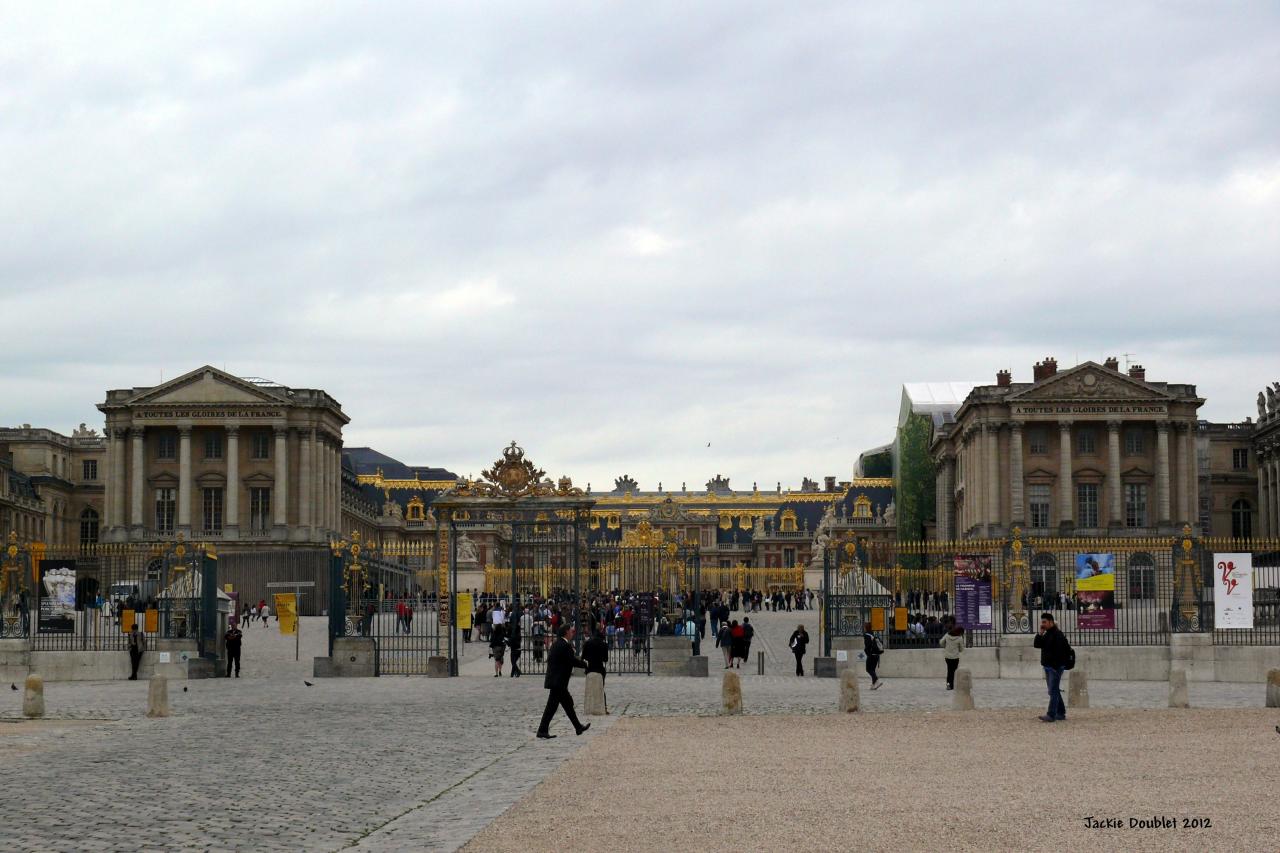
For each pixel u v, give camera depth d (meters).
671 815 24.17
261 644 81.44
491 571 107.69
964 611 60.97
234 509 156.75
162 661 60.56
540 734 36.56
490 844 22.31
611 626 78.25
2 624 62.03
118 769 31.42
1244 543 64.56
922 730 36.94
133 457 157.62
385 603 85.12
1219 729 36.03
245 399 157.12
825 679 60.78
